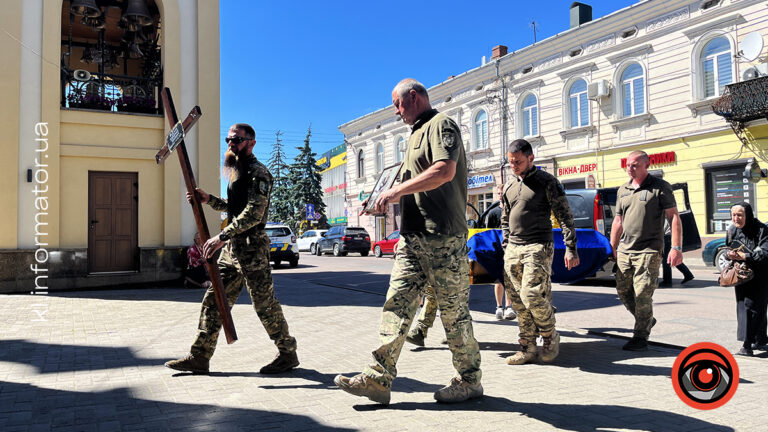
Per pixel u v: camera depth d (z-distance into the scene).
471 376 3.22
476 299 8.49
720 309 6.72
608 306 7.33
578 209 9.92
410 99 3.20
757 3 15.12
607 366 4.10
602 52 19.39
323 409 3.08
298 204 49.06
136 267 10.40
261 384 3.62
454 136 2.97
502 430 2.72
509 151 4.27
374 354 3.07
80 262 9.81
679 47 17.11
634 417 2.91
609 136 19.25
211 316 3.91
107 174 10.27
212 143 10.91
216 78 11.05
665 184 4.65
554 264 5.94
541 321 4.12
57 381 3.70
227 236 3.67
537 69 21.98
